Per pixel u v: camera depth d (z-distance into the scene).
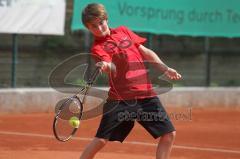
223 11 40.59
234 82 54.22
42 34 34.00
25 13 33.38
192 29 39.38
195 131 29.81
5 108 34.62
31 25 33.62
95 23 13.39
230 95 43.66
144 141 25.23
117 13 35.91
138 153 21.83
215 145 25.06
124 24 36.25
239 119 36.56
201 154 22.38
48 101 35.97
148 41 38.16
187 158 21.22
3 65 42.88
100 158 20.25
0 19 32.50
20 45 42.84
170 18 38.34
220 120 35.56
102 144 13.73
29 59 42.66
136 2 36.72
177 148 23.69
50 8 34.19
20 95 35.12
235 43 60.31
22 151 21.50
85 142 24.45
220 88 43.53
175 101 40.78
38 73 42.28
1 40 44.06
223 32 40.72
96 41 13.69
